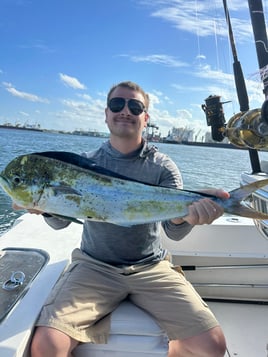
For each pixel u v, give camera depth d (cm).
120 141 199
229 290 268
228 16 275
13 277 178
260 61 225
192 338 159
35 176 145
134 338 158
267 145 189
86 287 173
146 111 208
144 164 200
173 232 179
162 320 168
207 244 263
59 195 146
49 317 150
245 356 208
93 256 192
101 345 156
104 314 171
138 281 182
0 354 127
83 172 148
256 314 253
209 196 148
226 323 241
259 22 227
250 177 219
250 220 274
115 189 150
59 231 252
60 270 191
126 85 200
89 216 148
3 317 147
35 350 139
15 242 229
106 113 209
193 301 172
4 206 800
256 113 180
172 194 151
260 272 266
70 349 147
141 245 191
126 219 151
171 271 192
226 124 226
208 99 234
